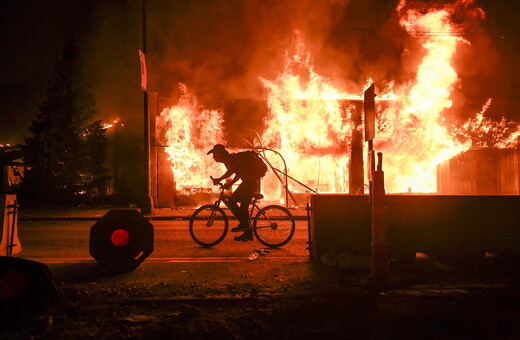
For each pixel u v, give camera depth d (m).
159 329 3.75
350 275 5.94
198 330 3.74
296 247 8.52
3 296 4.02
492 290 4.94
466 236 6.57
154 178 20.05
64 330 3.80
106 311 4.28
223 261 7.14
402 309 4.25
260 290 5.06
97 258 6.19
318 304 4.39
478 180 20.97
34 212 18.06
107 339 3.62
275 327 3.88
